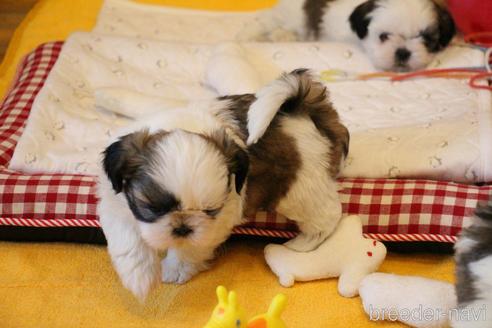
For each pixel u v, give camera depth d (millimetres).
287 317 683
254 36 1073
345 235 721
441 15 938
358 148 795
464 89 892
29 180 756
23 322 675
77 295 704
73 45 942
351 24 969
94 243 759
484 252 585
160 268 689
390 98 887
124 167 615
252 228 752
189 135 615
